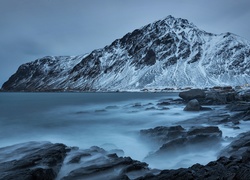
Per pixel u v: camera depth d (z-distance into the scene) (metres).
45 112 42.31
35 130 24.88
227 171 9.61
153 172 12.02
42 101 76.12
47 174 10.88
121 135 22.34
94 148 16.27
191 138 16.56
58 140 20.67
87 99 84.56
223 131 21.50
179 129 19.77
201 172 10.09
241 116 27.53
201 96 50.22
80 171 11.60
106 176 11.45
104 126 26.97
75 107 52.56
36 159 12.67
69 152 15.15
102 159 13.80
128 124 28.12
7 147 15.79
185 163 14.29
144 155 17.19
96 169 11.80
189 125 24.41
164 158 15.27
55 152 13.91
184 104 47.62
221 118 26.23
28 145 16.22
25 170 10.86
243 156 10.87
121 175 11.16
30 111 44.19
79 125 27.77
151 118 32.28
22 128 26.08
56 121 31.03
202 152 16.28
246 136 16.16
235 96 48.47
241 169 9.13
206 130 18.19
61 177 11.86
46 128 25.97
